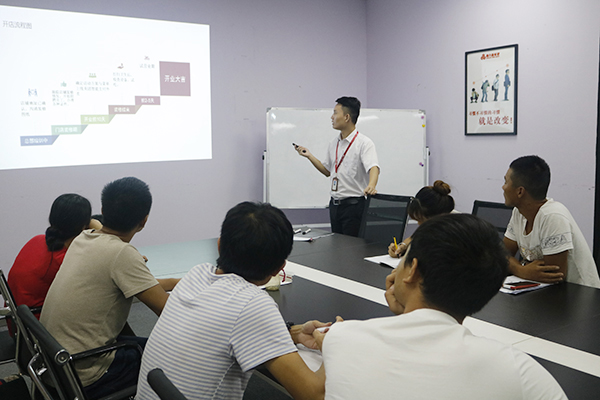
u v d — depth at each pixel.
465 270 0.87
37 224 3.96
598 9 3.45
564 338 1.51
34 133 3.89
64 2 3.92
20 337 1.84
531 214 2.18
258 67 4.86
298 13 5.02
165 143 4.45
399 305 1.17
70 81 4.00
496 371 0.80
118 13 4.15
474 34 4.32
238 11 4.70
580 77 3.59
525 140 4.01
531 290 2.00
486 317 1.71
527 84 3.96
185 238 4.62
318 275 2.31
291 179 4.82
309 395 1.04
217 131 4.70
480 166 4.41
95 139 4.14
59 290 1.66
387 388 0.83
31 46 3.82
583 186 3.64
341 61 5.34
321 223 5.24
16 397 1.72
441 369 0.81
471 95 4.39
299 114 4.82
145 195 1.73
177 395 0.82
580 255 2.13
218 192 4.75
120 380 1.66
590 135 3.57
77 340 1.63
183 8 4.43
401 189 4.89
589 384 1.22
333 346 0.93
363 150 3.80
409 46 4.96
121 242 1.68
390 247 2.63
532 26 3.88
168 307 1.22
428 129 4.88
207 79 4.60
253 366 1.06
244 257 1.20
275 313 1.12
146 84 4.32
